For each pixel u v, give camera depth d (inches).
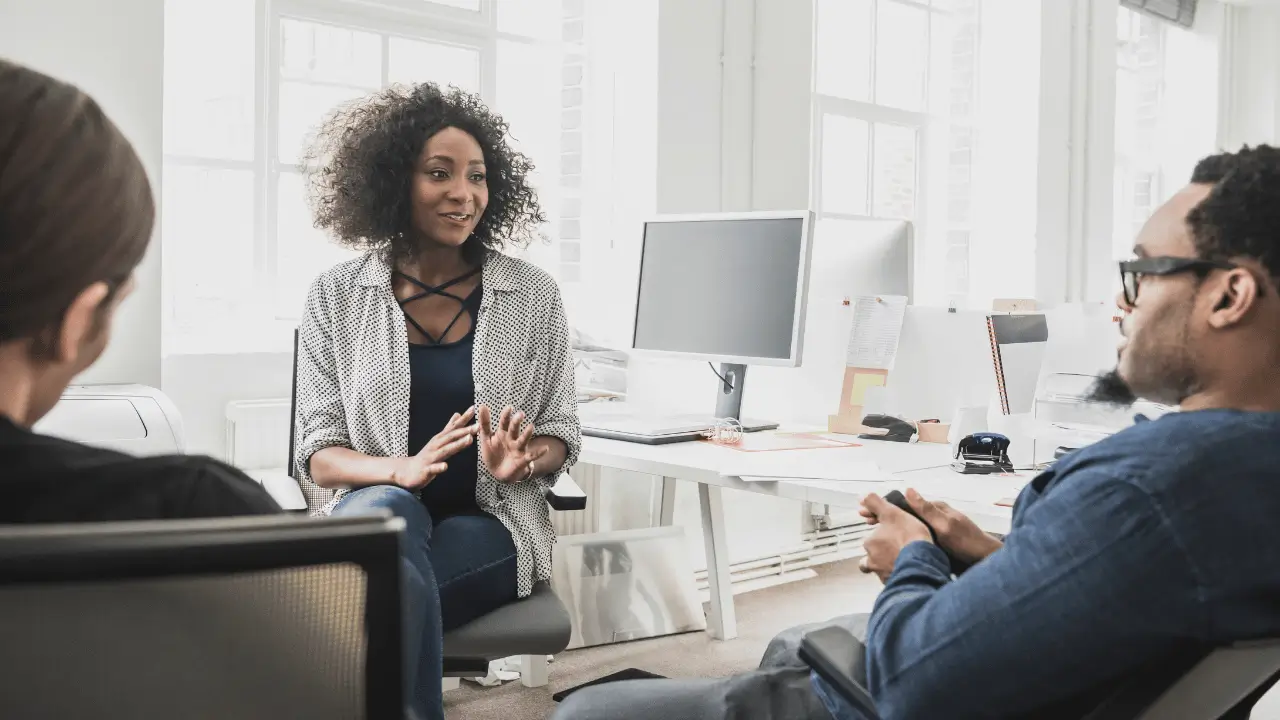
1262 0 272.7
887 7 194.2
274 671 21.6
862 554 174.1
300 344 81.2
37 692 20.0
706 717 47.2
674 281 112.0
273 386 117.6
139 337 102.2
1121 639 33.4
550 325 83.1
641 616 130.6
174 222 116.7
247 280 122.1
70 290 23.4
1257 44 278.8
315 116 126.8
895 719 37.5
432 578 58.5
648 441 94.1
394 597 22.2
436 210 80.4
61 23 97.6
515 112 145.6
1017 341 85.5
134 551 19.6
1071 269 221.6
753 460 84.7
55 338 24.0
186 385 112.1
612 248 148.1
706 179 147.4
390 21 132.0
